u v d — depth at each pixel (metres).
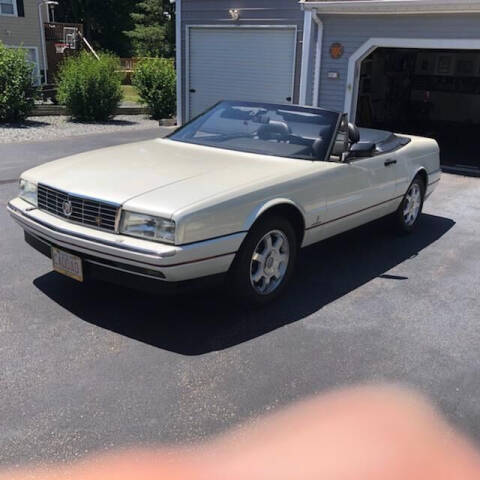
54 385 3.11
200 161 4.34
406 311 4.29
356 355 3.59
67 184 3.82
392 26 11.07
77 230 3.64
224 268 3.73
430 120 19.89
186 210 3.39
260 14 13.30
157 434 2.74
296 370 3.38
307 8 11.56
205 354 3.51
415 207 6.45
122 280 3.60
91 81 17.55
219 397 3.06
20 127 15.67
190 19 14.48
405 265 5.38
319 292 4.59
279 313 4.15
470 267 5.39
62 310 4.02
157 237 3.40
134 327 3.82
